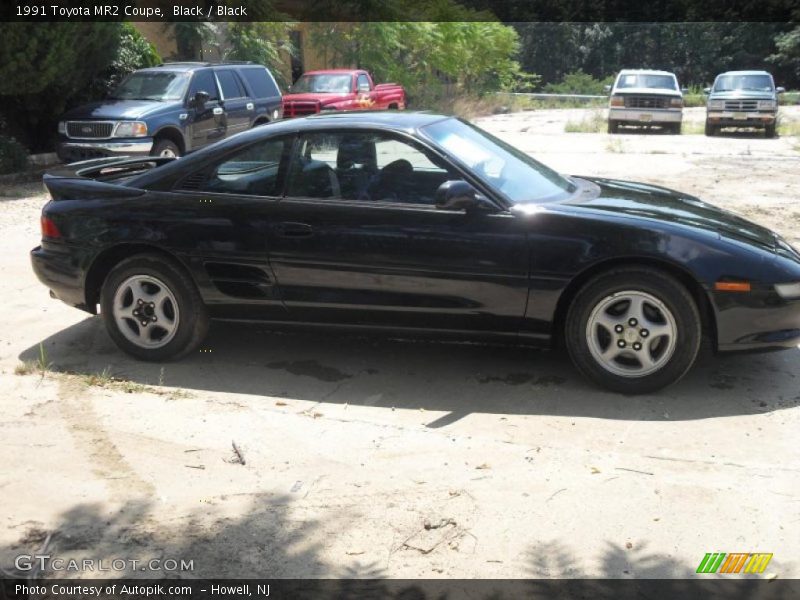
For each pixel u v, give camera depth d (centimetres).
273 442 440
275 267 524
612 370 490
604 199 532
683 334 476
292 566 332
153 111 1346
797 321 484
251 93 1565
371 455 425
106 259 562
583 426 454
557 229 482
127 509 371
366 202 511
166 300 548
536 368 537
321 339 598
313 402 494
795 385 504
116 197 552
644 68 4466
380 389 511
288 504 377
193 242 532
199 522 362
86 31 1469
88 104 1389
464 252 492
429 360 556
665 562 333
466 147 537
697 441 434
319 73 2191
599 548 342
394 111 575
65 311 675
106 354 575
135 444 436
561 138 2114
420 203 505
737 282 468
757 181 1298
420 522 362
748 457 416
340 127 524
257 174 533
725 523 358
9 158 1401
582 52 4481
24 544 343
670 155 1664
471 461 416
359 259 508
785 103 3675
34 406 482
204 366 552
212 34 2238
